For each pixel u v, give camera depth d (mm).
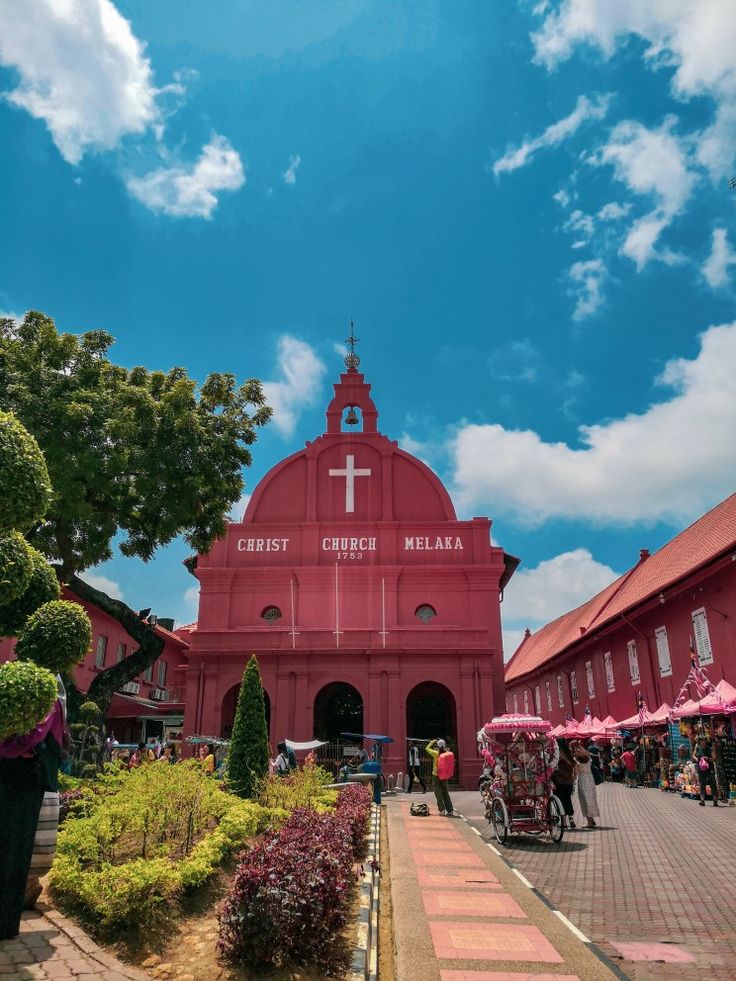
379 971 5547
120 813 7785
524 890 8023
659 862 9727
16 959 5125
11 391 16031
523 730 12109
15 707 5109
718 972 5523
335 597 28016
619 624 26766
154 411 17844
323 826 7266
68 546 17703
